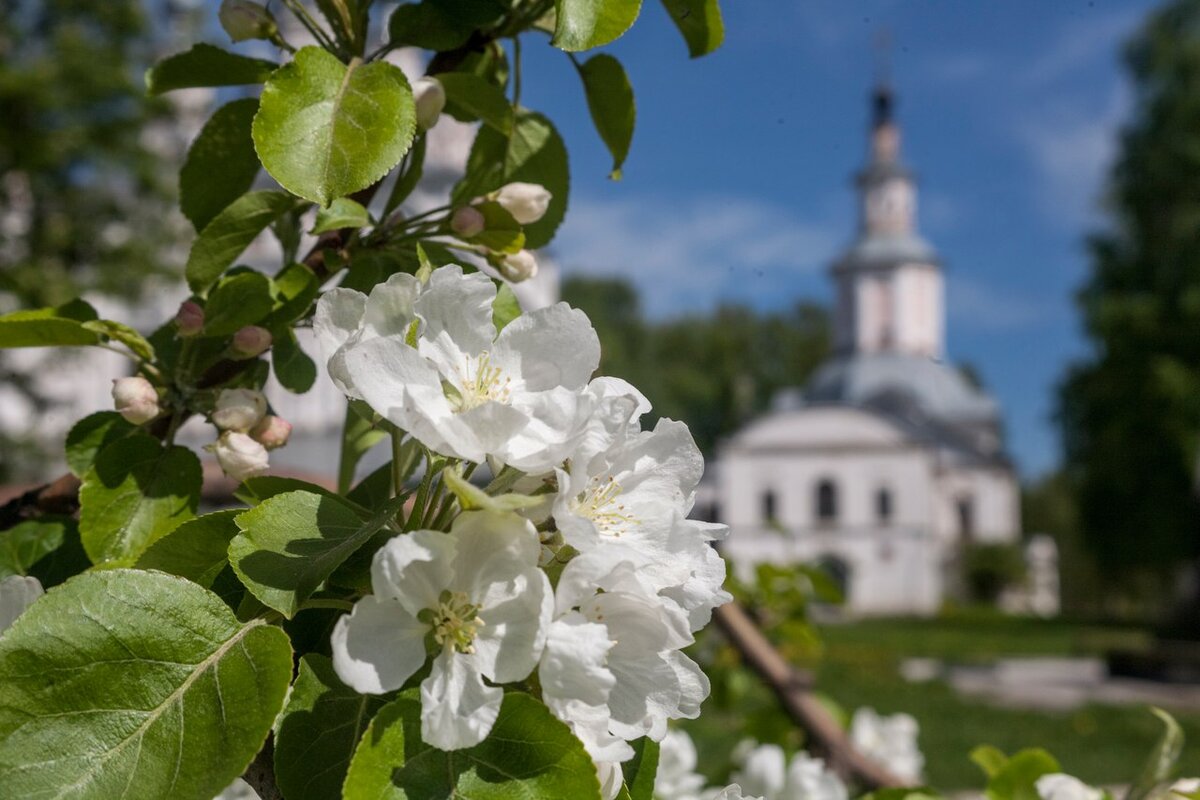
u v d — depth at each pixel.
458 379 0.97
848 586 45.25
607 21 1.21
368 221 1.37
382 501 1.24
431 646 0.86
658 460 1.03
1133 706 14.89
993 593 46.88
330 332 0.98
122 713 0.85
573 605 0.88
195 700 0.86
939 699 16.09
